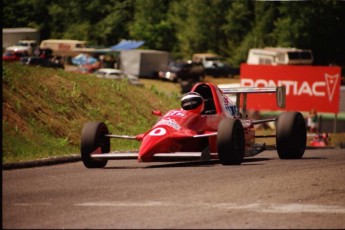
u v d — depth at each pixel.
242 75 133.25
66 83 74.56
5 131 56.06
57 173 40.62
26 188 33.59
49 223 25.11
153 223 25.22
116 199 30.20
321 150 67.81
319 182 36.34
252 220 26.17
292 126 49.66
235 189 33.22
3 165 43.31
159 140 40.81
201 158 40.22
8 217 26.17
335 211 28.62
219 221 25.78
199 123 43.69
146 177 37.72
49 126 63.06
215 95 46.19
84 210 27.58
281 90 50.62
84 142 43.25
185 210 27.78
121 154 41.84
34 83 69.38
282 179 37.06
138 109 81.44
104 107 75.69
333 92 128.88
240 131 43.75
